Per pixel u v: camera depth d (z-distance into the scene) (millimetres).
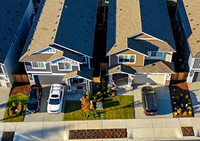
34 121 35281
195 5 43500
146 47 36500
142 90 36969
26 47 37969
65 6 40750
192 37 38281
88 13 42719
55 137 33562
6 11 42625
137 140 32906
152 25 37938
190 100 37031
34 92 37312
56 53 35594
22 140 33375
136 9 40500
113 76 40625
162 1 44719
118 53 36156
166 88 38750
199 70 37281
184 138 32969
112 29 40094
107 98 37719
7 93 38875
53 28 37281
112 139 33094
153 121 34812
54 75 38469
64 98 37906
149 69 37094
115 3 45594
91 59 42094
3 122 35250
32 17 48750
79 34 37781
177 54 43250
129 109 36281
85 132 33875
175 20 48906
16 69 41406
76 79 39688
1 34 39250
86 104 34562
